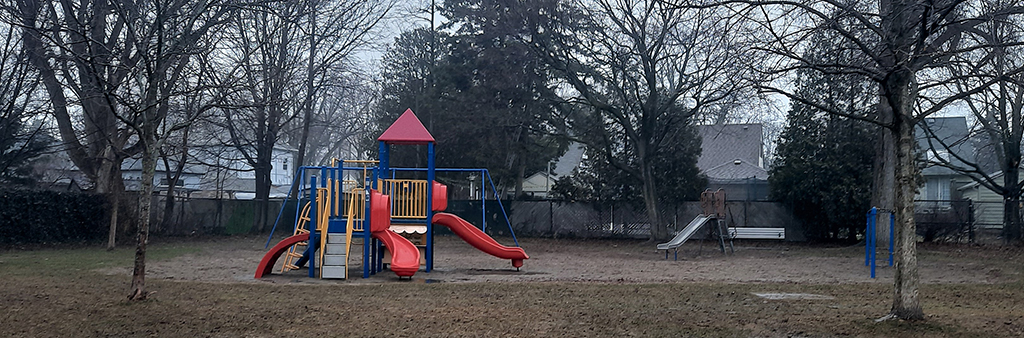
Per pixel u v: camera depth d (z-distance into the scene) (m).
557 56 28.03
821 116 27.80
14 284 12.14
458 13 32.06
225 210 31.17
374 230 14.89
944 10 7.97
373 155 39.75
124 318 8.62
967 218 26.84
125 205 24.97
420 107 37.69
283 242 14.62
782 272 16.22
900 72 7.88
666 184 31.95
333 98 45.44
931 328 7.69
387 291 11.83
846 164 27.47
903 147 8.02
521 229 32.59
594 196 33.00
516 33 27.48
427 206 16.34
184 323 8.40
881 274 15.50
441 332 7.95
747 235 29.92
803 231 29.77
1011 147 26.05
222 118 33.19
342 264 14.36
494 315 9.09
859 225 27.77
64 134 25.03
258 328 8.16
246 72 15.54
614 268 17.53
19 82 20.62
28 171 28.97
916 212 28.97
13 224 22.55
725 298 10.92
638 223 31.67
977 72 10.50
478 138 33.53
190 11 12.24
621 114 28.72
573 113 31.33
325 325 8.38
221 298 10.66
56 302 9.87
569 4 26.23
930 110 7.77
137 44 9.91
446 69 34.22
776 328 8.04
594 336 7.71
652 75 27.19
